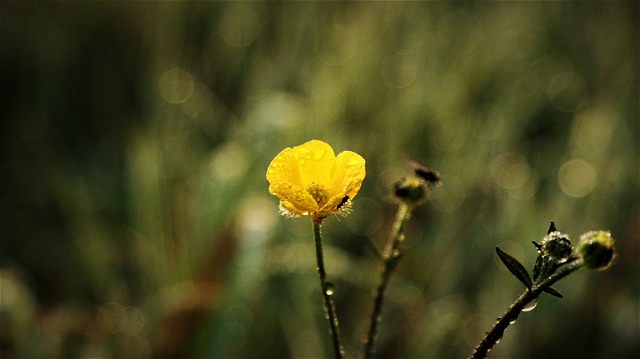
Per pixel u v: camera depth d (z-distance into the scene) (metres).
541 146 0.71
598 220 0.58
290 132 0.58
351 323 0.53
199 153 0.62
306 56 0.68
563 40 0.83
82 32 0.75
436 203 0.62
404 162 0.64
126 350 0.51
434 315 0.52
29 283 0.58
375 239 0.60
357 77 0.66
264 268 0.51
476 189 0.61
